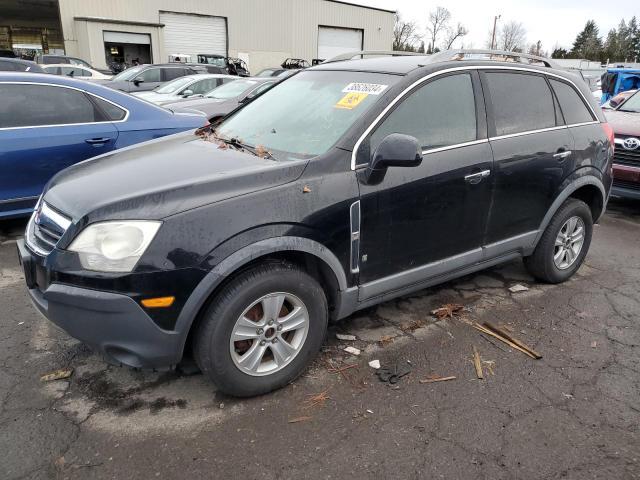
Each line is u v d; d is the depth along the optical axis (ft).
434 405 9.09
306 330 9.41
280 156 9.92
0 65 44.04
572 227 13.93
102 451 7.94
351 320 11.96
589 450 8.11
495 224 11.96
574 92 13.79
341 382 9.69
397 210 9.98
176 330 8.09
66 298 7.96
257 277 8.55
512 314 12.47
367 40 118.42
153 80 52.29
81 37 85.46
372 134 9.77
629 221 20.84
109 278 7.77
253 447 8.07
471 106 11.35
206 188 8.34
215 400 9.16
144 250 7.77
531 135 12.29
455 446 8.14
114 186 8.83
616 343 11.27
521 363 10.43
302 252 9.11
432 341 11.16
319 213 8.96
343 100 10.71
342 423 8.62
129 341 8.05
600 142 13.97
